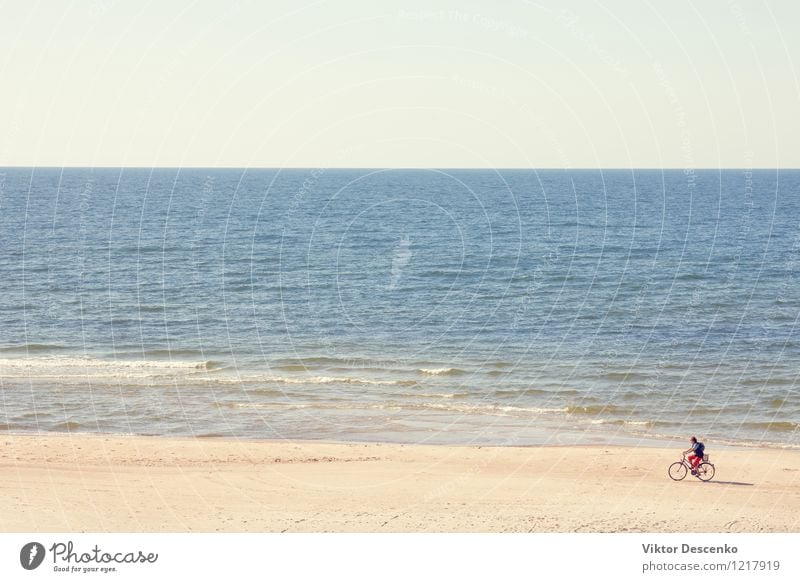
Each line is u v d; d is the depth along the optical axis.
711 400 32.00
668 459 24.27
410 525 17.59
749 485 21.59
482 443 26.11
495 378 35.53
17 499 18.81
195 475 21.55
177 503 18.88
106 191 180.25
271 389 33.47
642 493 20.69
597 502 19.77
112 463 22.62
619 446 25.88
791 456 24.92
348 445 25.45
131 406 30.55
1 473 21.19
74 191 180.12
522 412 30.27
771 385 34.34
